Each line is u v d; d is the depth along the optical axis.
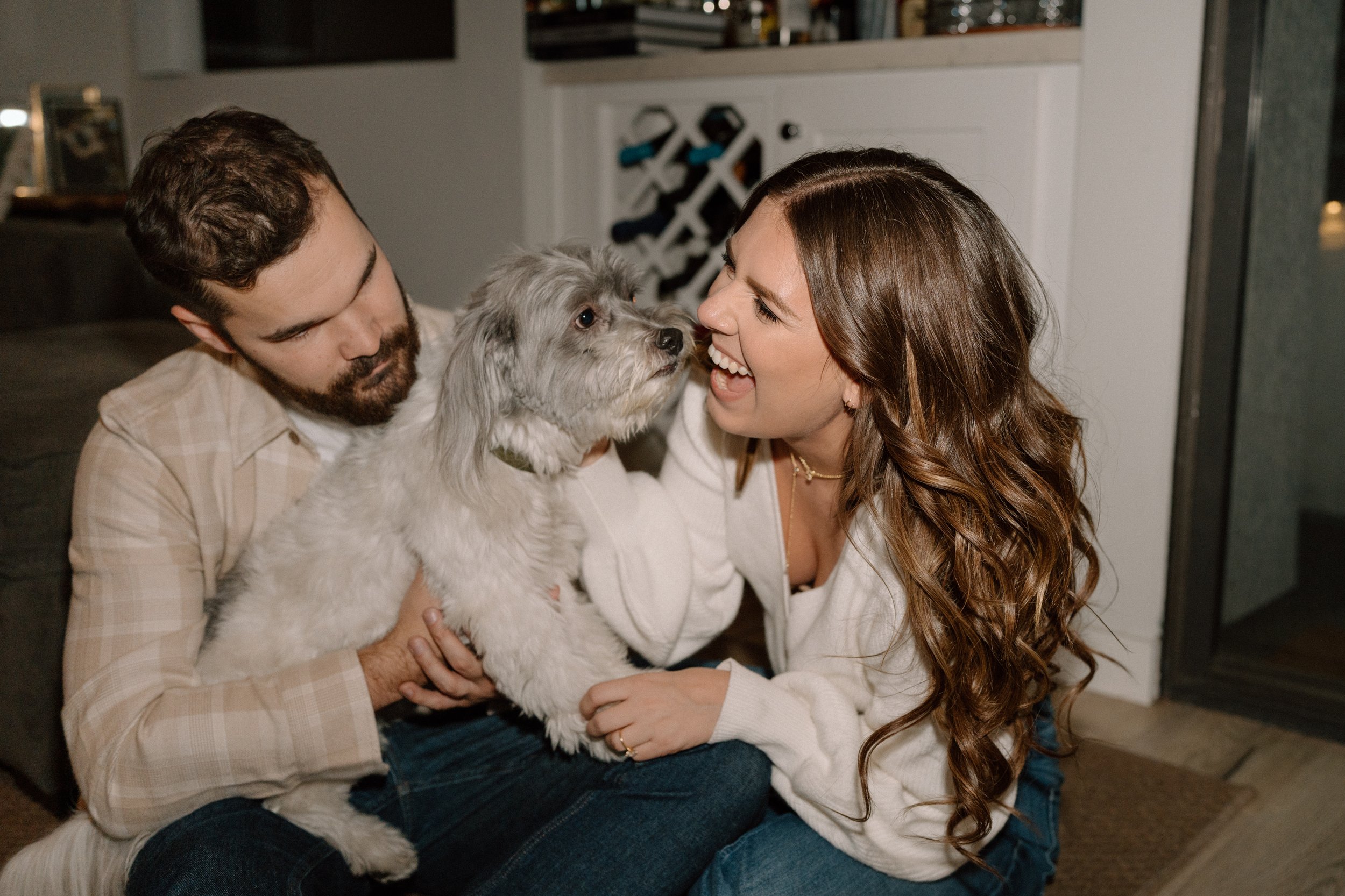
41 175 4.59
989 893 1.63
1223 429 2.64
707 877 1.51
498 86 3.83
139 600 1.58
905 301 1.36
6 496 2.19
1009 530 1.43
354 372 1.61
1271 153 2.58
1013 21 2.76
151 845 1.44
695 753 1.55
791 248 1.40
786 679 1.59
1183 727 2.69
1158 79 2.48
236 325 1.51
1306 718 2.64
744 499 1.73
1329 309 2.88
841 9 3.15
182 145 1.44
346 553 1.68
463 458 1.59
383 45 4.37
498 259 1.86
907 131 2.92
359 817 1.67
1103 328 2.67
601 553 1.76
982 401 1.41
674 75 3.41
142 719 1.46
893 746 1.52
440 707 1.63
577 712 1.61
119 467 1.63
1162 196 2.53
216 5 4.90
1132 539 2.75
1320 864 2.09
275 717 1.46
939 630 1.41
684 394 1.85
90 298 3.68
